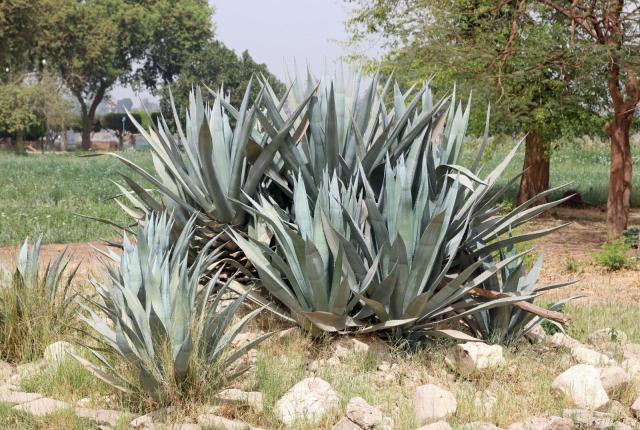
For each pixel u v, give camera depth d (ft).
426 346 22.75
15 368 21.61
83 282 30.76
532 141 74.33
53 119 228.84
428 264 21.58
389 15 68.44
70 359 20.35
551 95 61.57
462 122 24.35
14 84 222.28
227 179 24.00
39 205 68.33
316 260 20.89
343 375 20.12
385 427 17.24
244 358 20.98
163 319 18.37
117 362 20.03
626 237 50.96
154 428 16.67
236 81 287.48
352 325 21.98
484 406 18.85
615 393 20.70
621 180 54.95
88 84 278.87
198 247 25.14
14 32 189.06
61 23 241.14
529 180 76.13
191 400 17.90
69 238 49.39
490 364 20.90
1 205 66.69
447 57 55.52
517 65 55.62
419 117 24.44
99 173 115.75
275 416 17.75
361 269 21.97
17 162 154.40
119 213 61.00
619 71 53.52
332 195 22.07
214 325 18.90
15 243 46.32
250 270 25.14
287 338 22.11
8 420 17.01
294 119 22.53
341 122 24.06
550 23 59.36
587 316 29.84
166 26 291.38
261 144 24.50
